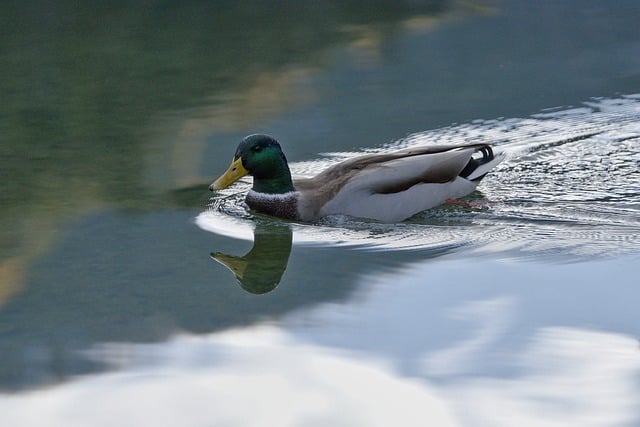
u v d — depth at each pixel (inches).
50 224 511.5
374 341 378.6
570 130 631.8
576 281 426.0
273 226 503.2
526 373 351.6
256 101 712.4
